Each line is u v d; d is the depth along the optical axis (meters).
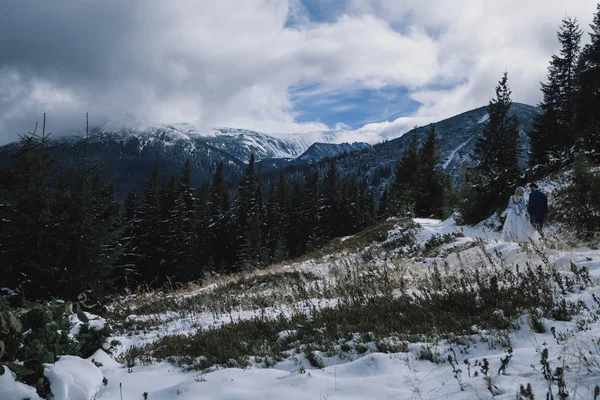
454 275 8.35
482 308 5.39
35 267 8.55
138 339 7.93
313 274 15.30
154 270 45.38
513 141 37.50
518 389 2.70
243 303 10.74
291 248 64.81
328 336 5.36
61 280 8.55
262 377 3.94
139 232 45.28
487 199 20.50
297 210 70.12
